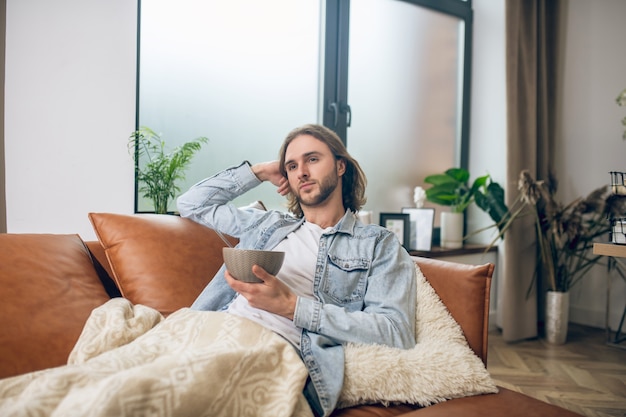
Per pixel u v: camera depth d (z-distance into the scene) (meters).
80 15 1.76
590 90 3.29
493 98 3.35
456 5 3.38
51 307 1.13
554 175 3.08
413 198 3.27
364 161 3.01
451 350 1.12
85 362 0.93
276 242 1.37
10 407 0.79
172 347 1.03
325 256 1.30
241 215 1.48
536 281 3.10
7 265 1.14
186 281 1.35
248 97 2.50
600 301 3.26
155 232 1.39
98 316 1.11
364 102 3.00
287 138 1.44
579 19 3.35
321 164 1.37
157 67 2.18
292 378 0.92
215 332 1.04
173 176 1.94
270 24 2.57
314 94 2.77
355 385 1.03
